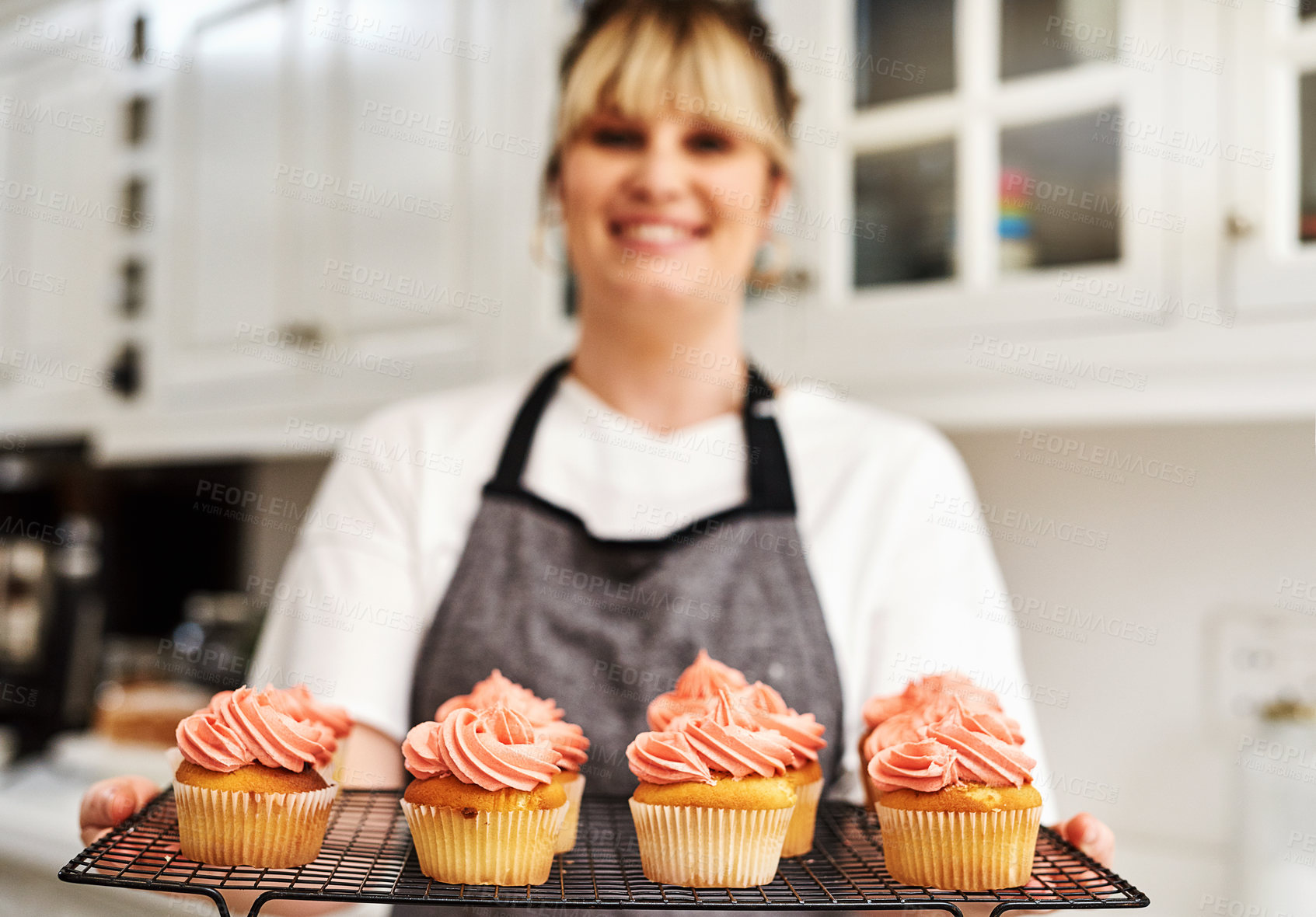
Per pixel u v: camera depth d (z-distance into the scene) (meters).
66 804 1.92
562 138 1.25
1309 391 1.27
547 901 0.72
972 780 0.87
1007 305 1.42
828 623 1.16
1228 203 1.30
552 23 1.72
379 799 1.04
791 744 0.95
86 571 2.30
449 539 1.23
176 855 0.84
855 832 1.02
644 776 0.90
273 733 0.88
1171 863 1.64
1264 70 1.28
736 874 0.87
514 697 1.02
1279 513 1.59
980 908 0.86
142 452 2.27
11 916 1.83
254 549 2.56
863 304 1.52
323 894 0.70
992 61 1.44
